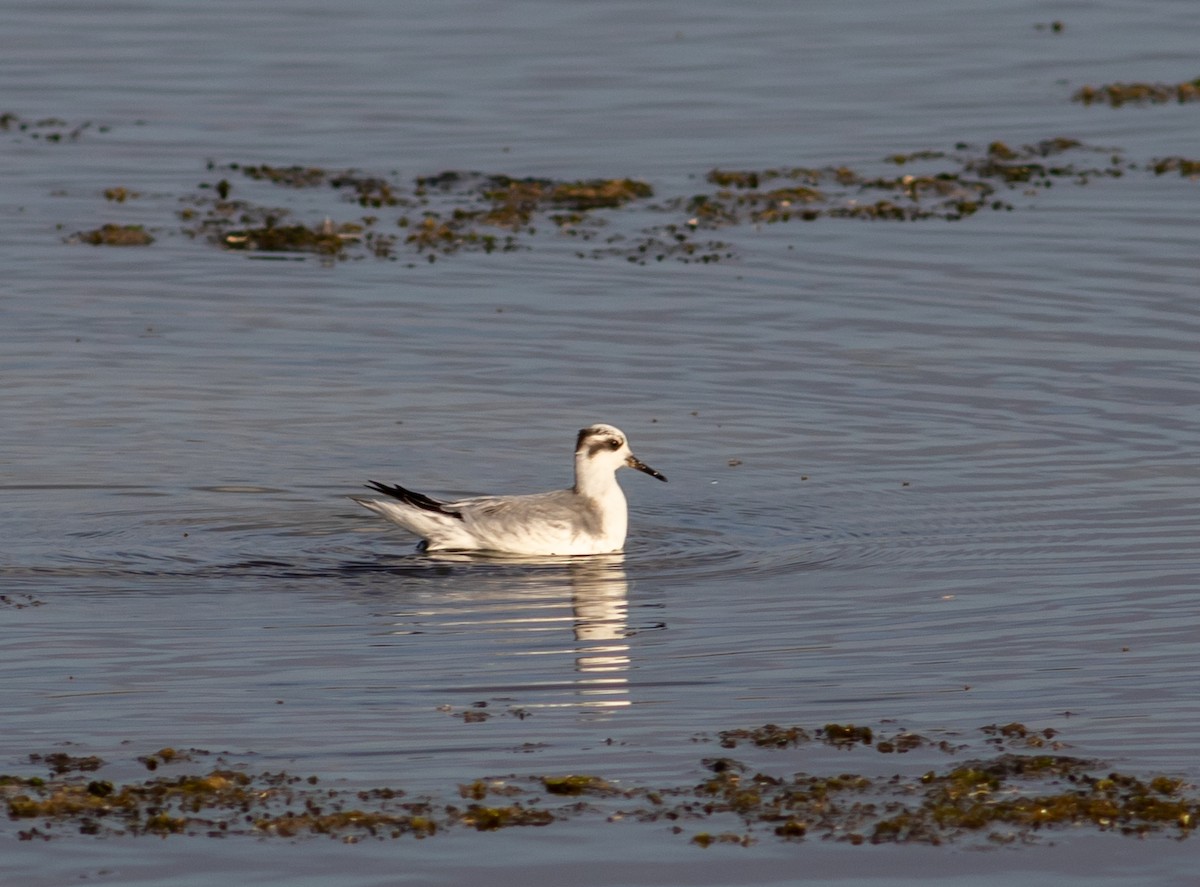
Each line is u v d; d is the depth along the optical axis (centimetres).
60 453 2272
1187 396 2491
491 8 5341
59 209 3488
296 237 3322
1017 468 2242
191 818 1273
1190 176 3744
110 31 5050
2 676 1588
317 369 2631
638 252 3266
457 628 1744
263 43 4916
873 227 3406
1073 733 1452
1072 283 3019
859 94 4441
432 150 3978
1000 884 1180
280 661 1638
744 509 2131
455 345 2744
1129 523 2047
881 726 1473
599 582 1900
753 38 4978
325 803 1299
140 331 2791
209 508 2114
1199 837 1245
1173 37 5041
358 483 2211
